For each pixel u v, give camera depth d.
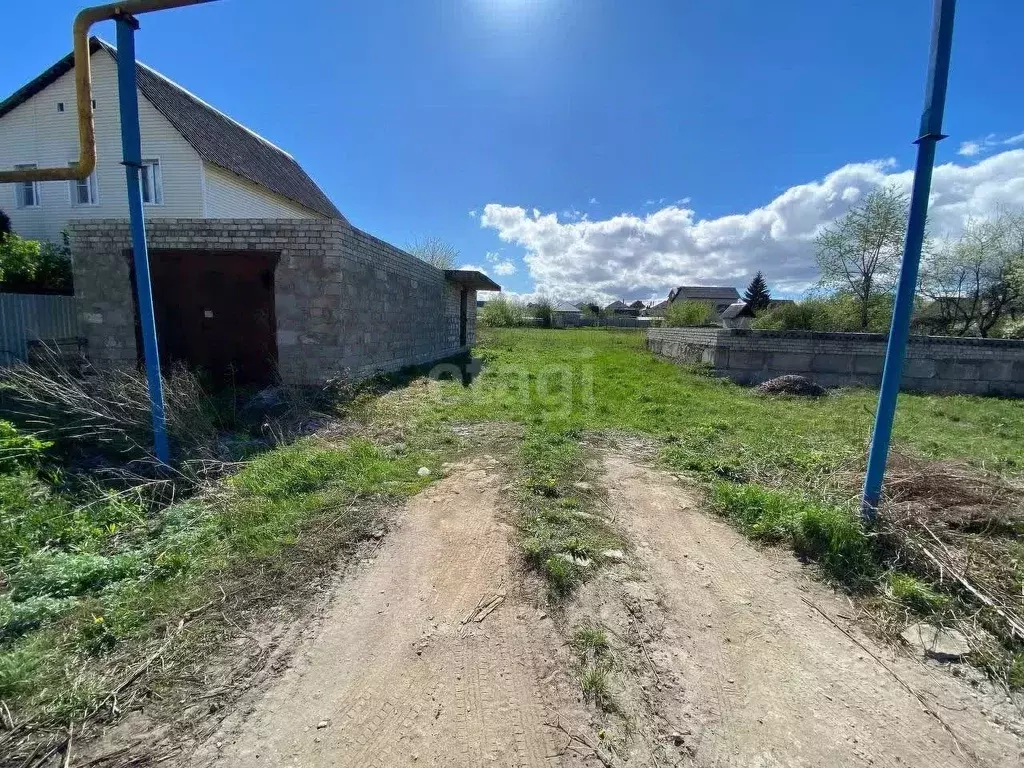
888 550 2.56
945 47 2.29
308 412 5.36
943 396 8.38
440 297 12.10
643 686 1.72
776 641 1.96
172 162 10.45
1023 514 2.87
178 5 2.99
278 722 1.54
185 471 3.54
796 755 1.45
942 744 1.50
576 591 2.27
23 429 4.12
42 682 1.65
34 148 11.09
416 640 1.93
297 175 15.48
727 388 8.35
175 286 6.47
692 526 2.98
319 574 2.38
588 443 4.70
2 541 2.51
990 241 12.99
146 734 1.49
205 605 2.09
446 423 5.37
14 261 8.76
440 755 1.44
